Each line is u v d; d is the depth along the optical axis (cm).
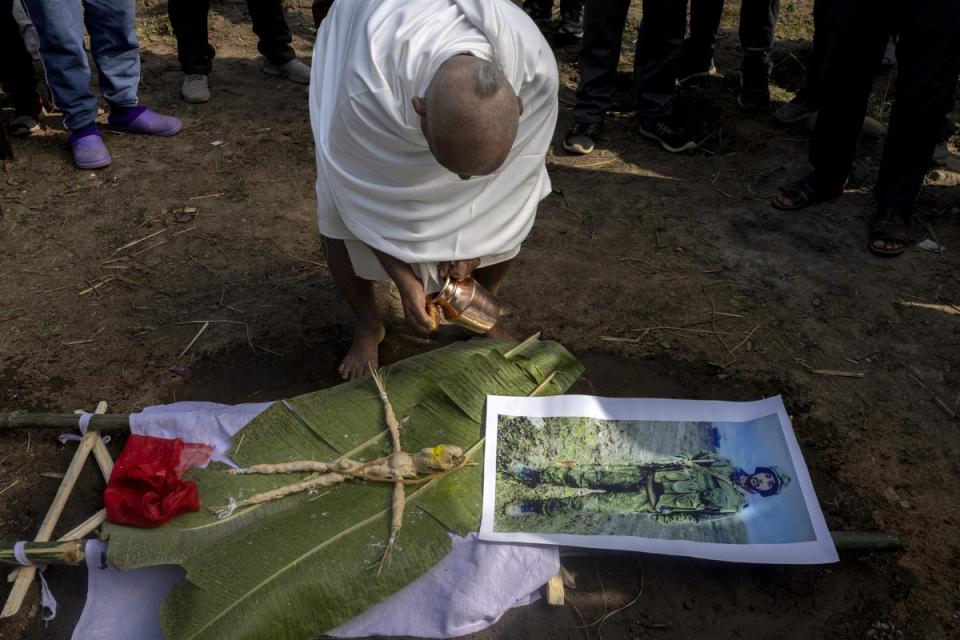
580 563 240
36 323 331
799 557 229
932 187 422
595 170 446
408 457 244
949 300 349
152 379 304
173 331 327
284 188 426
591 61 449
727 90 522
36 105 469
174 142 466
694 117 495
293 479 244
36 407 291
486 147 196
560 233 392
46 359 313
